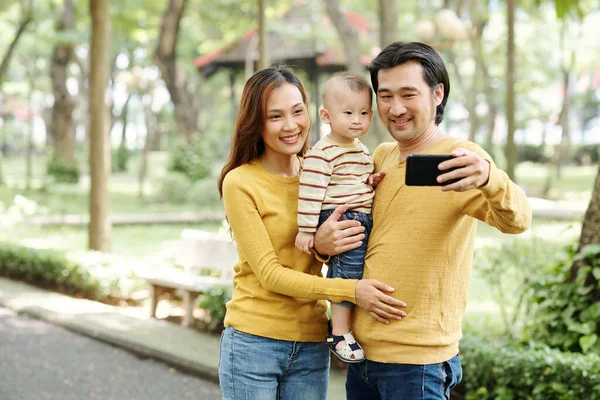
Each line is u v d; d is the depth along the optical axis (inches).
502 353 151.9
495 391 150.6
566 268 175.2
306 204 88.0
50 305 269.3
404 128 83.9
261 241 90.0
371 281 84.7
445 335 84.4
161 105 1280.8
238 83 922.7
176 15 699.4
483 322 223.8
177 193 692.1
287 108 90.1
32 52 1017.5
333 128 89.4
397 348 84.1
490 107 764.6
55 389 182.7
